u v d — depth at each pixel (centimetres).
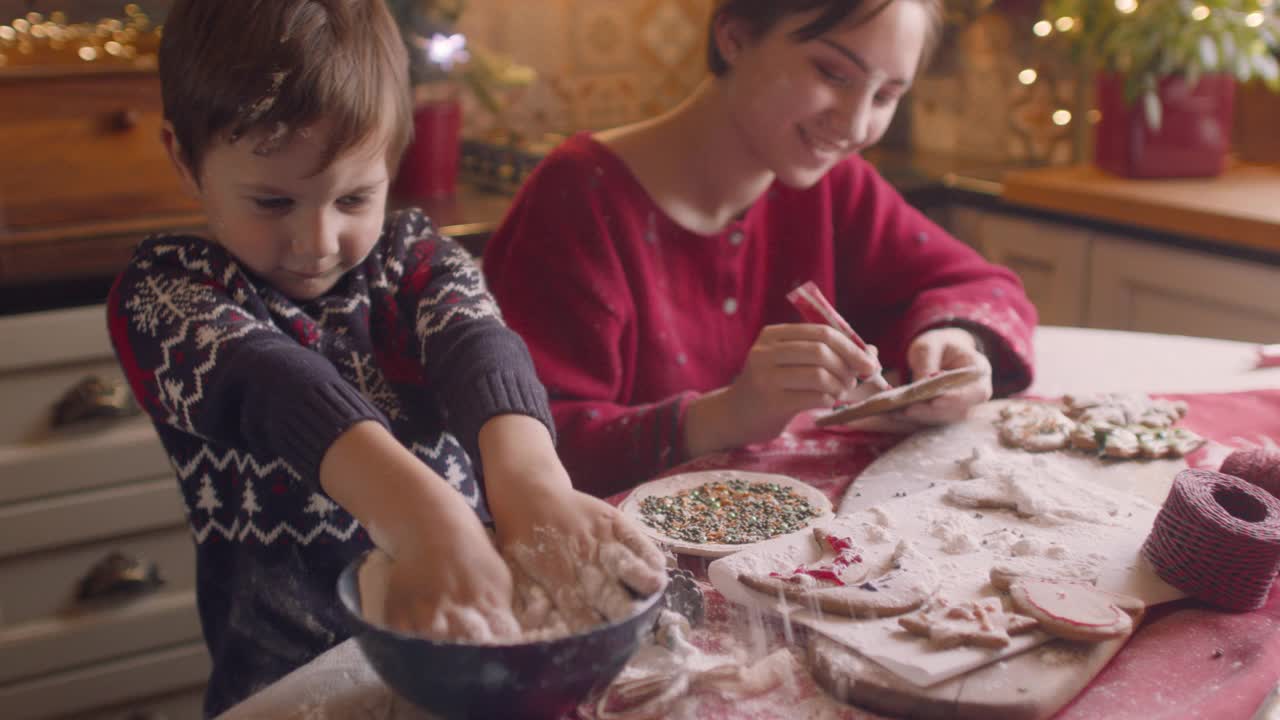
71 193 165
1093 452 93
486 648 53
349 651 69
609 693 61
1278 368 116
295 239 80
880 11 107
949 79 260
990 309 121
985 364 108
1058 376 117
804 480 94
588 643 54
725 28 120
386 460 68
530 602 62
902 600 66
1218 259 177
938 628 62
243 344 77
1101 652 62
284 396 72
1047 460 92
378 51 79
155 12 196
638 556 63
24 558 159
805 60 111
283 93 73
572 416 111
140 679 169
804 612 67
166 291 83
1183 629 66
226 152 76
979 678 60
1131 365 119
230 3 76
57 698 164
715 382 134
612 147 131
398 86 81
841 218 138
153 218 171
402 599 60
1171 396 106
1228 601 68
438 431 94
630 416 107
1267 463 79
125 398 160
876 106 116
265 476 89
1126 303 196
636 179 128
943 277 131
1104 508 80
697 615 69
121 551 165
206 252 87
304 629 89
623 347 127
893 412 103
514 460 72
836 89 112
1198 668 63
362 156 78
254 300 85
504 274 126
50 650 162
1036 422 98
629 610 58
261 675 88
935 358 112
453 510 65
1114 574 71
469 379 80
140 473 164
